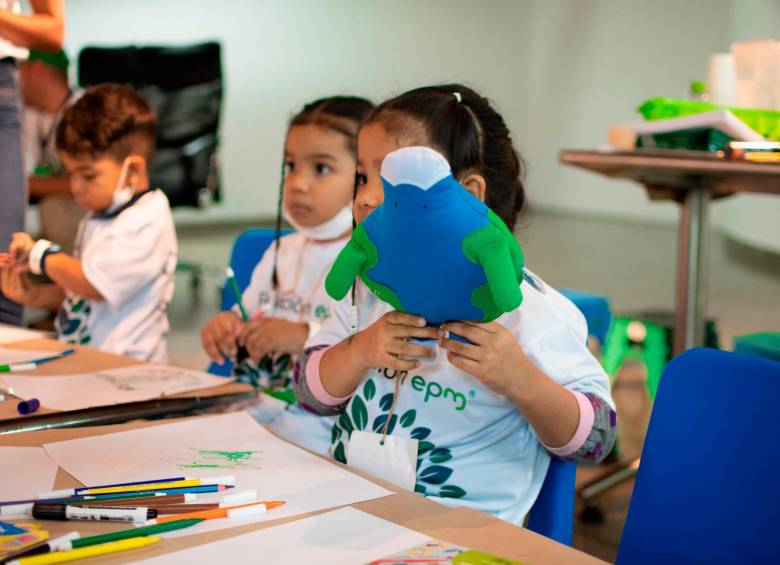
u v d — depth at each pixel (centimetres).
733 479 81
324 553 62
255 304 159
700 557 82
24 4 486
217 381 117
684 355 88
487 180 97
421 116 91
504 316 92
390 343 85
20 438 88
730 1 627
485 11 779
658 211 728
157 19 598
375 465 94
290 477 78
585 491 204
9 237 180
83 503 69
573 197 797
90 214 183
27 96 303
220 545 63
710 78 208
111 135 171
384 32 711
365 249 73
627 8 721
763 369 82
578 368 93
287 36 658
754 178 165
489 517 69
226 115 643
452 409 95
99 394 108
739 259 588
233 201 658
